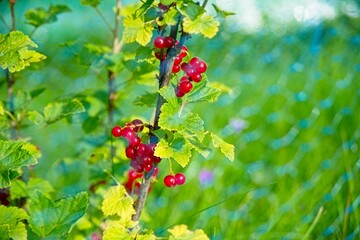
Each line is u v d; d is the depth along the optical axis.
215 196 1.36
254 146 1.58
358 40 2.15
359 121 1.63
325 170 1.43
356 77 1.91
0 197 1.04
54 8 1.11
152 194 1.36
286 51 2.21
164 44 0.85
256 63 2.14
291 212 1.29
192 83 0.90
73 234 1.11
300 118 1.72
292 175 1.44
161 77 0.86
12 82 1.07
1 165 0.85
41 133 1.58
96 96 1.14
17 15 2.64
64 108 1.01
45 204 0.90
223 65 2.13
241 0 2.50
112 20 2.76
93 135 1.16
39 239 0.91
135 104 0.96
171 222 1.29
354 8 2.41
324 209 1.30
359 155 1.46
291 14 2.45
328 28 2.31
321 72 1.96
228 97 1.79
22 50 0.88
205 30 0.81
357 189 1.33
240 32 2.40
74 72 2.05
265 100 1.81
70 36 2.66
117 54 1.10
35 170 1.47
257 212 1.33
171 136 0.88
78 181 1.42
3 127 1.03
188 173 1.41
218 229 1.27
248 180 1.44
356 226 1.21
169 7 0.85
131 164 0.89
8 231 0.87
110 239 0.88
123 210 0.89
